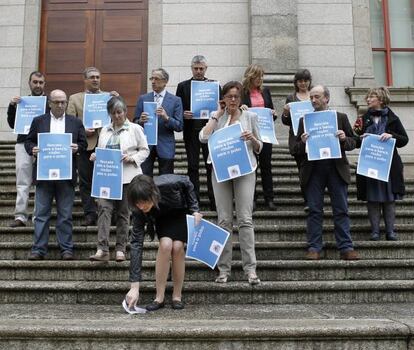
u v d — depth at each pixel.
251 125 5.03
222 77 9.58
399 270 5.21
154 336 3.35
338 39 9.69
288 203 6.64
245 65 9.62
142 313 4.12
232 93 5.02
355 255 5.30
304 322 3.56
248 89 6.41
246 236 4.80
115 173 5.12
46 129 5.55
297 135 5.71
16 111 6.19
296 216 6.26
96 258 5.09
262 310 4.31
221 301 4.68
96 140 6.19
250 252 4.80
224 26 9.74
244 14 9.79
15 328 3.35
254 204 6.55
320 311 4.27
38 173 5.29
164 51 9.64
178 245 4.35
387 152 5.75
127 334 3.35
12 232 5.88
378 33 10.05
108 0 10.02
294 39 9.45
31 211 6.74
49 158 5.33
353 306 4.55
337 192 5.38
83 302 4.66
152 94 6.17
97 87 6.34
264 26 9.48
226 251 4.90
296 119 6.18
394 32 10.08
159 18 9.75
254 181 4.93
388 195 5.76
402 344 3.43
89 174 6.17
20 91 9.57
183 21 9.73
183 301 4.65
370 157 5.77
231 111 5.06
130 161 5.22
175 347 3.36
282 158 8.27
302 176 5.54
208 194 6.62
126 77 9.77
